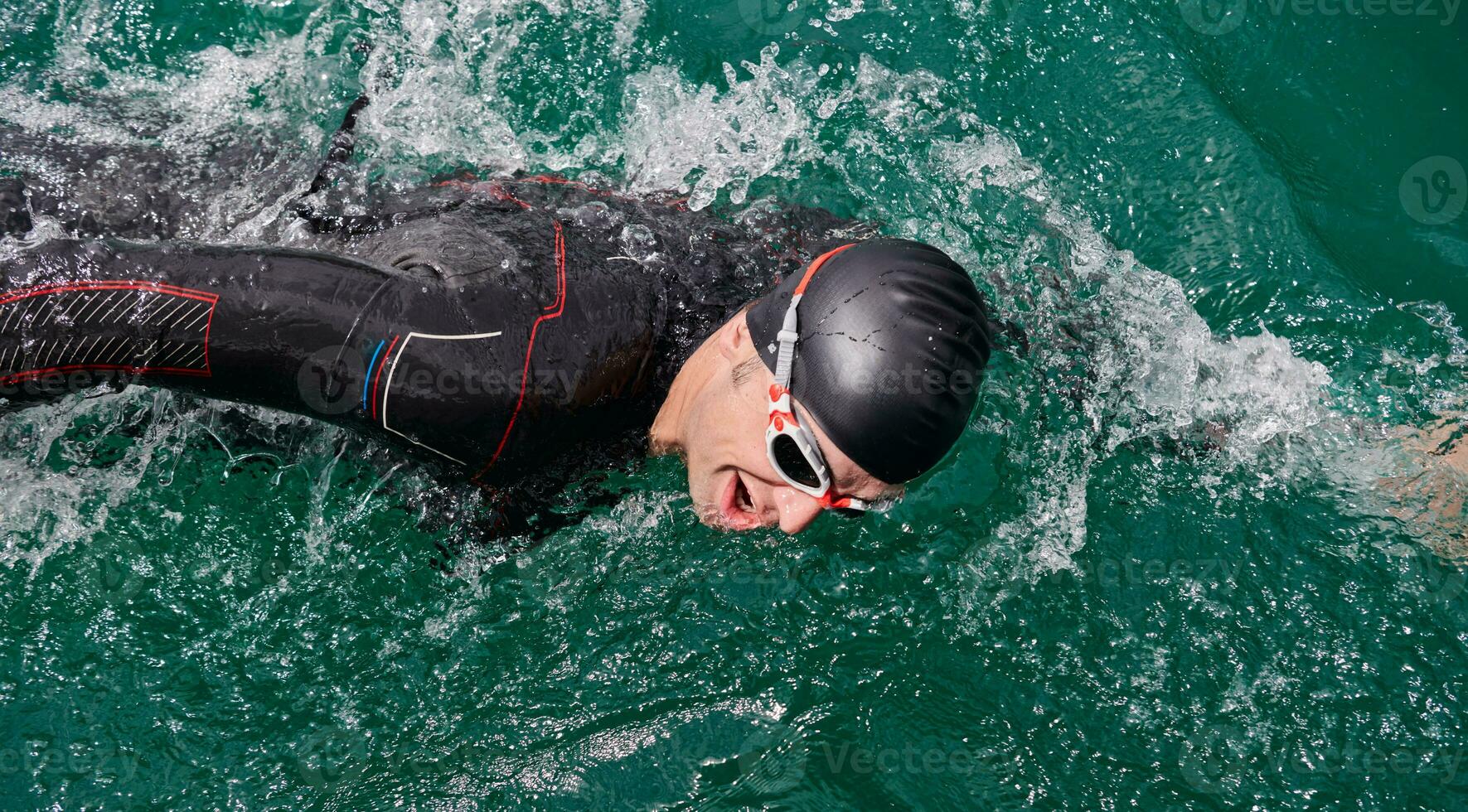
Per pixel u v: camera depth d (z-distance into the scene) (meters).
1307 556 1.89
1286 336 2.34
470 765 1.67
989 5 2.98
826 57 2.81
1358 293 2.43
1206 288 2.45
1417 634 1.79
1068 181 2.62
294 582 1.84
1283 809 1.62
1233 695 1.74
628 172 2.40
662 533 1.88
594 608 1.84
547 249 1.66
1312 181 2.70
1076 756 1.69
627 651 1.80
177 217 1.96
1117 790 1.65
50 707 1.68
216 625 1.79
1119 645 1.81
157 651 1.75
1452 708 1.70
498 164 2.38
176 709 1.70
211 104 2.46
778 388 1.46
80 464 1.87
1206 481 2.00
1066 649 1.81
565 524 1.80
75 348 1.37
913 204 2.44
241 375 1.41
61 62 2.53
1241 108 2.85
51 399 1.45
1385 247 2.55
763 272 1.91
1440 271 2.50
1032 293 2.18
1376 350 2.29
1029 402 2.03
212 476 1.91
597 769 1.67
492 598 1.83
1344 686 1.74
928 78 2.79
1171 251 2.52
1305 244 2.53
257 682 1.74
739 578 1.89
